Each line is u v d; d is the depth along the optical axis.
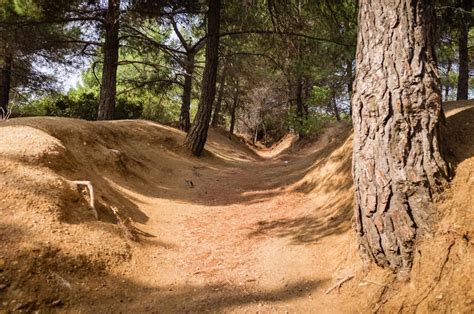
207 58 12.48
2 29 11.70
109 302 3.44
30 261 3.44
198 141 12.75
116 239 4.48
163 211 6.61
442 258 2.96
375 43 3.63
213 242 5.21
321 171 7.77
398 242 3.29
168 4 11.67
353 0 9.87
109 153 7.91
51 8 11.19
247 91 25.78
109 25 12.38
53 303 3.19
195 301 3.62
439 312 2.72
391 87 3.45
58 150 5.62
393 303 3.10
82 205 4.75
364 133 3.63
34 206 4.13
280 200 7.33
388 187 3.37
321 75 12.06
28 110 21.22
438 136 3.39
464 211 3.09
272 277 4.14
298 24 11.07
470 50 15.18
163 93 19.33
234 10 12.56
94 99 21.12
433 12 3.63
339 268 3.96
